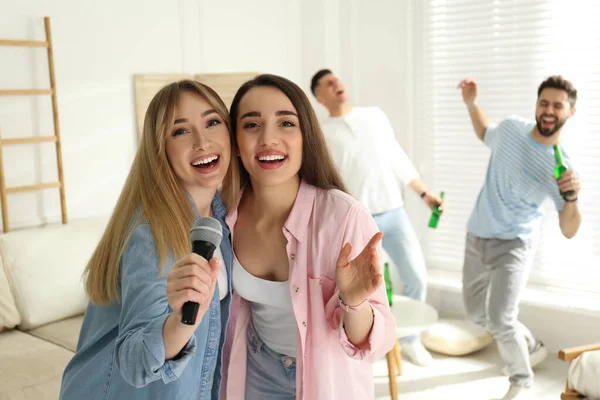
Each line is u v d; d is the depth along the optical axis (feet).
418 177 13.87
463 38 14.53
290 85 5.49
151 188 5.08
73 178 12.88
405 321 11.46
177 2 14.24
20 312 10.89
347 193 5.72
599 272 13.23
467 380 12.14
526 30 13.64
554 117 10.40
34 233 11.51
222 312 5.63
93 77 12.97
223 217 5.79
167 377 4.35
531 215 11.21
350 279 4.75
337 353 5.44
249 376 6.18
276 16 16.24
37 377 8.84
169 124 5.14
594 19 12.84
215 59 15.02
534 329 13.37
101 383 5.16
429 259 15.58
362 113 13.67
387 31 15.52
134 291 4.69
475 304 11.98
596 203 13.09
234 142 5.68
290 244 5.43
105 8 13.04
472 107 12.18
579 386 9.12
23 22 11.92
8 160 11.98
